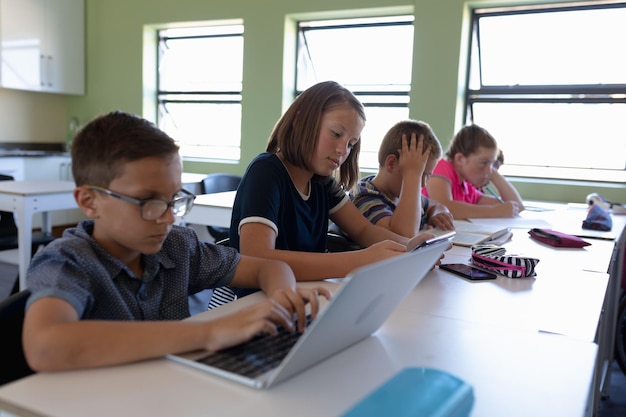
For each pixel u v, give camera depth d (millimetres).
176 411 545
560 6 3795
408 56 4355
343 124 1309
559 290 1133
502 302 1021
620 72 3723
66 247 786
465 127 2729
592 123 3850
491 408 583
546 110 3969
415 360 714
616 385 2354
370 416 534
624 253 2352
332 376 650
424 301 1008
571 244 1729
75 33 5336
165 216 822
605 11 3693
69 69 5309
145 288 901
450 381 628
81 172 822
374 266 582
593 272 1335
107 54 5363
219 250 1057
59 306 673
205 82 5168
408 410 550
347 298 580
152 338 660
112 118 830
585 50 3793
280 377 608
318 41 4672
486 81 4141
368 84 4555
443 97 3988
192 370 643
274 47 4562
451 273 1259
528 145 4078
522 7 3895
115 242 871
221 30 5020
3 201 2957
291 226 1343
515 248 1669
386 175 1893
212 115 5191
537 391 631
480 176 2676
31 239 2959
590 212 2283
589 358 741
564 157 3984
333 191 1559
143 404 556
